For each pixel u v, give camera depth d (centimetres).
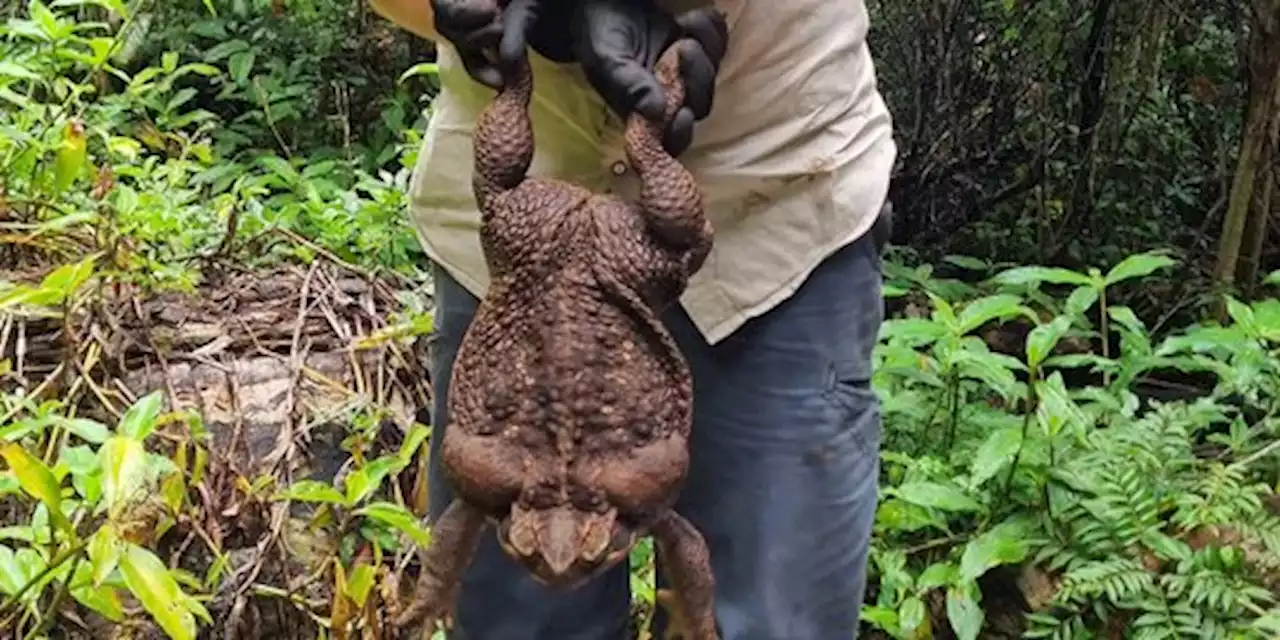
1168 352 268
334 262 268
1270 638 220
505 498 100
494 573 164
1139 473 242
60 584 178
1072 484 238
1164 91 417
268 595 204
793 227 146
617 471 99
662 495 100
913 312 344
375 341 236
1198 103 412
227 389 226
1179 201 406
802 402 151
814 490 153
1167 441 249
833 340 151
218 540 204
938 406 263
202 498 206
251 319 245
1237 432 257
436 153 155
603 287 102
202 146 316
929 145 403
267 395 227
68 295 198
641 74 108
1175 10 393
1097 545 233
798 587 155
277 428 222
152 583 145
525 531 98
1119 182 403
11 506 202
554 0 115
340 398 228
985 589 246
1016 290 339
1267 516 237
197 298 249
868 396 158
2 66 251
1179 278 373
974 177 410
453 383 104
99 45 283
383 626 209
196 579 186
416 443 195
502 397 101
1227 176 397
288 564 210
